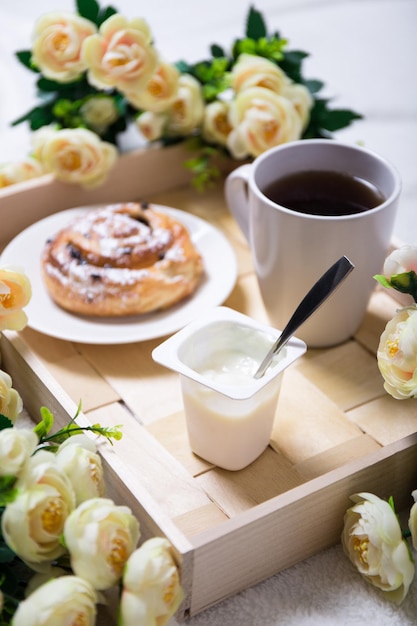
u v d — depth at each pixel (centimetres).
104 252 85
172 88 94
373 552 70
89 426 73
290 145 84
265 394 73
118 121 99
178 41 134
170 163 98
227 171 101
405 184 109
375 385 81
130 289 83
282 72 97
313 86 101
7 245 92
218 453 74
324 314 81
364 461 73
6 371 83
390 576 69
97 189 96
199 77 99
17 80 126
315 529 72
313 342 83
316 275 80
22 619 63
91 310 83
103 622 70
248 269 90
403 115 121
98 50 91
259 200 79
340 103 122
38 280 87
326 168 84
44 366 81
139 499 69
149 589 65
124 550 65
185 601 69
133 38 91
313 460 76
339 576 72
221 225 95
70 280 84
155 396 80
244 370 74
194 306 85
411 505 77
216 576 69
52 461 67
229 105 97
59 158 92
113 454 72
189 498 73
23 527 64
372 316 86
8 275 76
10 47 132
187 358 73
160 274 84
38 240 90
